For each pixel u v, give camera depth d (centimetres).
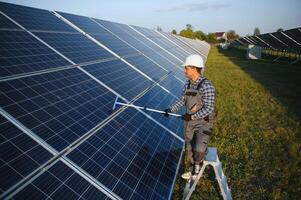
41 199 354
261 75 2728
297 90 2019
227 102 1609
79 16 1252
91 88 663
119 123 605
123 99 714
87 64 775
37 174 378
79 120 530
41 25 862
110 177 459
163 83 1062
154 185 521
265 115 1385
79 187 404
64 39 863
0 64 538
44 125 462
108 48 1037
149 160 575
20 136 415
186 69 559
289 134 1136
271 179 818
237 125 1235
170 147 686
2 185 338
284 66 3562
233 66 3497
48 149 425
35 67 604
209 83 551
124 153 534
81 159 448
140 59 1173
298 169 866
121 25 1748
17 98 478
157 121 746
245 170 851
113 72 839
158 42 2002
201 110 552
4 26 707
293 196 734
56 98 543
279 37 3531
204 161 605
